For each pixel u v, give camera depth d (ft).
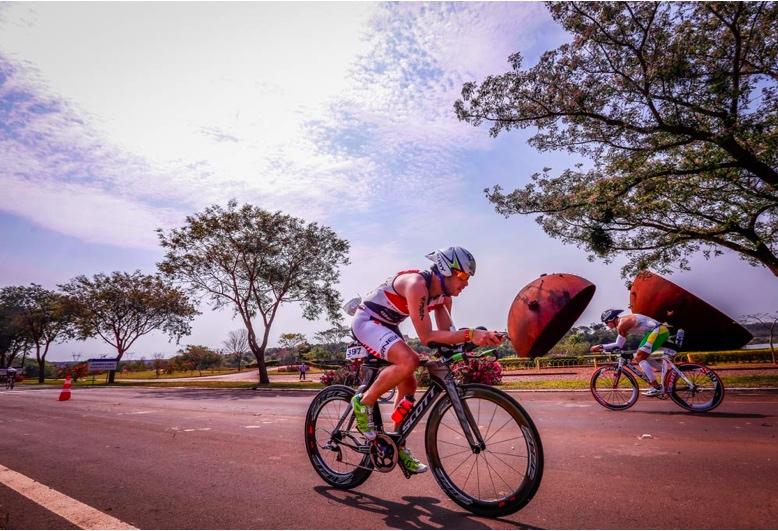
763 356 57.67
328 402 10.28
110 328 128.47
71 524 7.92
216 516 8.17
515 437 8.05
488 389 7.97
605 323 23.04
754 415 17.58
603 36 37.22
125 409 31.94
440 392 8.83
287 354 240.53
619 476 9.96
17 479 11.40
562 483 9.57
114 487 10.39
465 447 9.27
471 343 8.18
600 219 42.29
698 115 38.47
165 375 196.34
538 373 66.33
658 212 43.32
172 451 14.73
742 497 8.32
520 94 42.06
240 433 18.37
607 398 22.15
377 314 9.21
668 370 20.10
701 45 35.24
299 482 10.34
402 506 8.51
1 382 161.48
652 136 39.70
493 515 7.75
